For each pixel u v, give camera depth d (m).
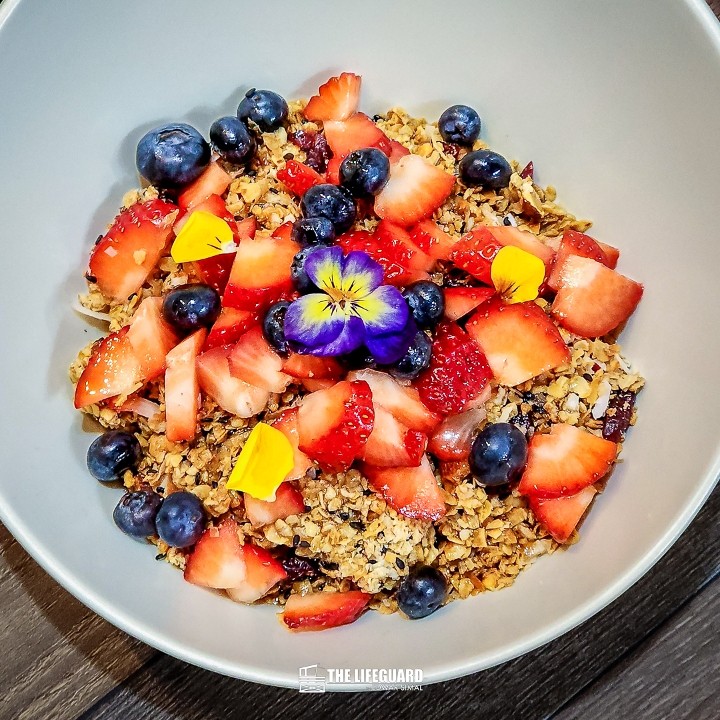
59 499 0.36
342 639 0.35
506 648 0.33
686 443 0.35
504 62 0.37
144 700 0.38
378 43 0.38
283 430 0.36
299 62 0.38
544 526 0.36
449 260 0.37
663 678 0.38
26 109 0.35
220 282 0.37
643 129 0.36
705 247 0.35
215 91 0.38
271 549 0.36
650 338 0.36
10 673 0.38
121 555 0.36
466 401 0.35
